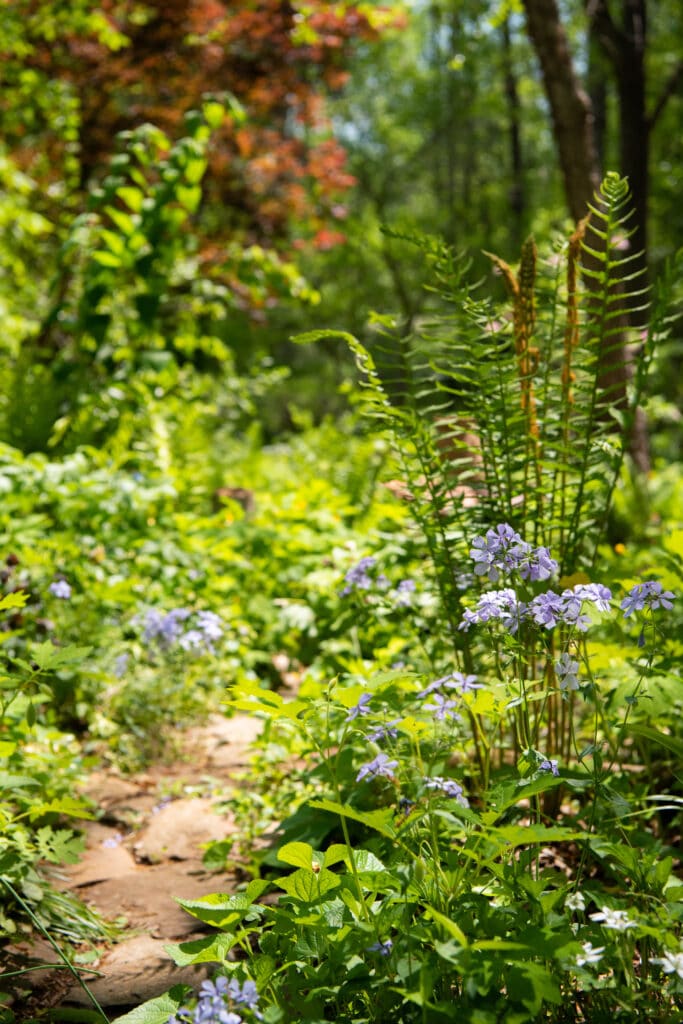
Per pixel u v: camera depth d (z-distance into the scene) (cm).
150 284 781
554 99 733
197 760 404
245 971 200
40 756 324
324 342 2314
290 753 374
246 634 514
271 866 302
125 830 341
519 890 204
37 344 962
